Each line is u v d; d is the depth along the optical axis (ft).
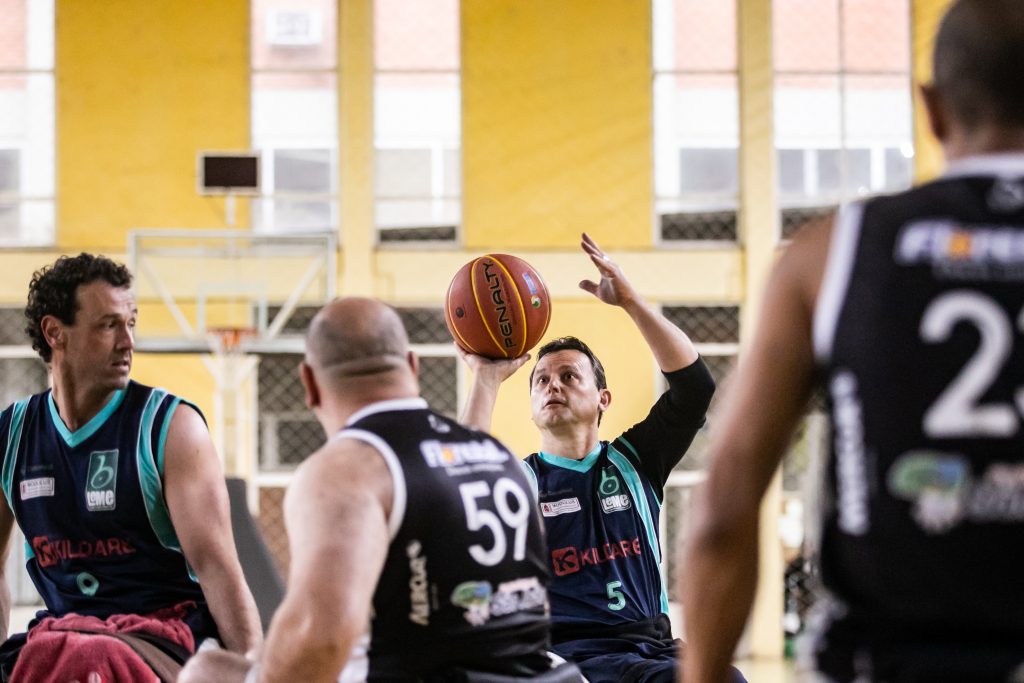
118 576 10.42
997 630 4.34
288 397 42.75
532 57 44.19
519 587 7.82
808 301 4.91
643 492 13.87
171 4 43.60
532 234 43.70
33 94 43.32
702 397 13.17
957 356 4.47
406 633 7.39
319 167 43.93
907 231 4.69
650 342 12.84
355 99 43.78
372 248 43.52
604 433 42.45
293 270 42.39
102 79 43.29
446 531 7.47
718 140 44.60
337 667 6.81
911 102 44.91
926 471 4.42
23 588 39.32
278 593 24.11
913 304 4.57
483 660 7.55
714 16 44.68
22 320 42.63
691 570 5.16
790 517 40.70
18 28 43.39
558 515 13.67
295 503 7.24
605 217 43.75
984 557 4.33
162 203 43.14
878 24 45.11
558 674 7.99
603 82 44.09
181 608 10.40
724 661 5.20
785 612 40.73
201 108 43.52
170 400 10.49
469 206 43.70
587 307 43.06
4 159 43.19
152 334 41.45
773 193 44.21
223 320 42.50
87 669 9.53
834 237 4.88
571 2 44.29
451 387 43.52
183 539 10.18
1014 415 4.37
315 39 44.06
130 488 10.23
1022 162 4.68
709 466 5.15
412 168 44.19
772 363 4.99
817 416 38.78
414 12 44.29
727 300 43.91
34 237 43.01
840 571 4.70
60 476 10.40
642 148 44.01
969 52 4.66
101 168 43.06
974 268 4.55
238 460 40.29
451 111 44.24
